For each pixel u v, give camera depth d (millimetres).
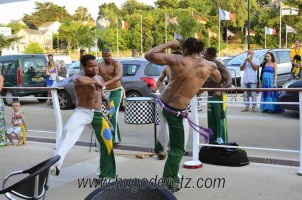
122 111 11812
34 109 13078
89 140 8016
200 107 11484
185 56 4602
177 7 82188
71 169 5902
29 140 8109
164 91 4723
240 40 78500
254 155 6715
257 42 74250
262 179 5266
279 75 15242
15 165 6234
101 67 7121
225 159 5832
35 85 14992
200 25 61031
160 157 6285
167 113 4637
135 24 75875
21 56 14820
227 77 6328
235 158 5812
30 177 2869
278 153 6867
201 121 10016
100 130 5000
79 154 6742
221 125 6477
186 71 4527
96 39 70375
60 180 5402
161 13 75250
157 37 73562
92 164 6156
